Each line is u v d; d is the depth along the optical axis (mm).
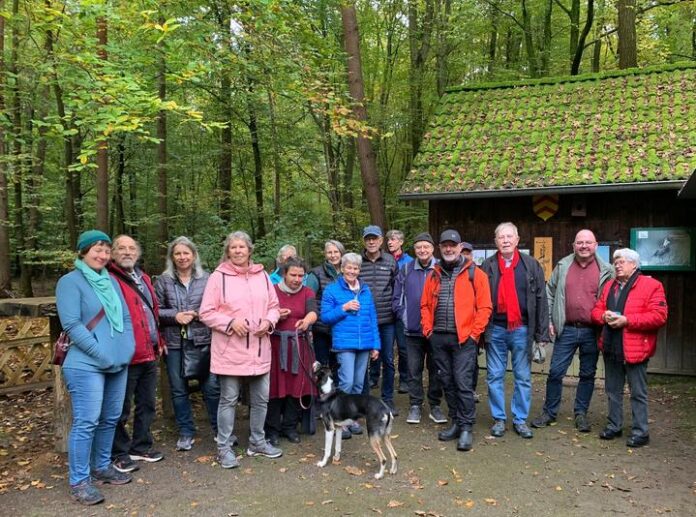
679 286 7332
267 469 4672
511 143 8305
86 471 4102
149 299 4754
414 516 3854
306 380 5207
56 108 11938
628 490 4223
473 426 5773
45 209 14492
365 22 15562
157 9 6281
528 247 7961
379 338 5641
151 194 17484
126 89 5484
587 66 18406
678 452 4980
